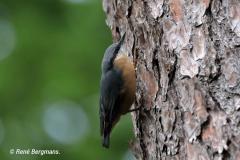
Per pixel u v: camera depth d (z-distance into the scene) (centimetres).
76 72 1716
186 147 903
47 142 1688
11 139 1708
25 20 1822
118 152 1566
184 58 921
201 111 884
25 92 1736
